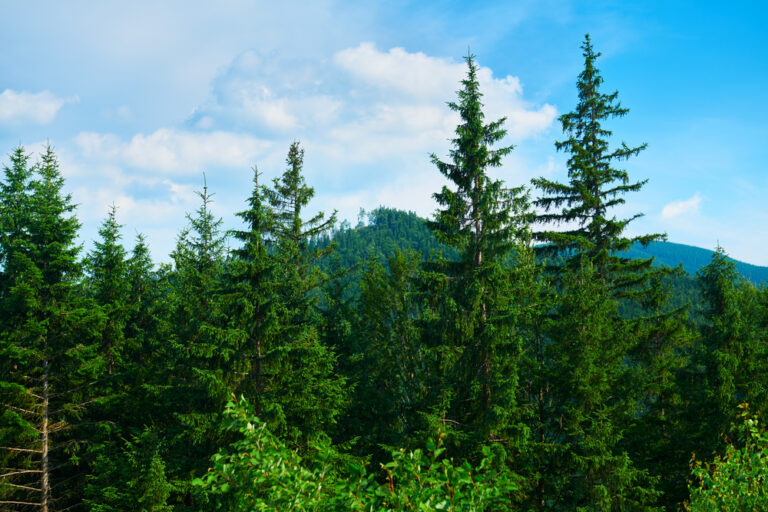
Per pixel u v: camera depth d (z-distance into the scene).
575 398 16.31
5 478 17.97
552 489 16.23
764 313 20.81
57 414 19.83
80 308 19.02
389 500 4.54
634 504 14.67
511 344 16.28
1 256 20.25
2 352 17.03
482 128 17.89
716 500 7.59
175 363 19.95
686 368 20.02
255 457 4.78
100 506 15.40
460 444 14.94
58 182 20.45
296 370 16.97
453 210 17.84
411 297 18.77
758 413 15.69
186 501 18.16
